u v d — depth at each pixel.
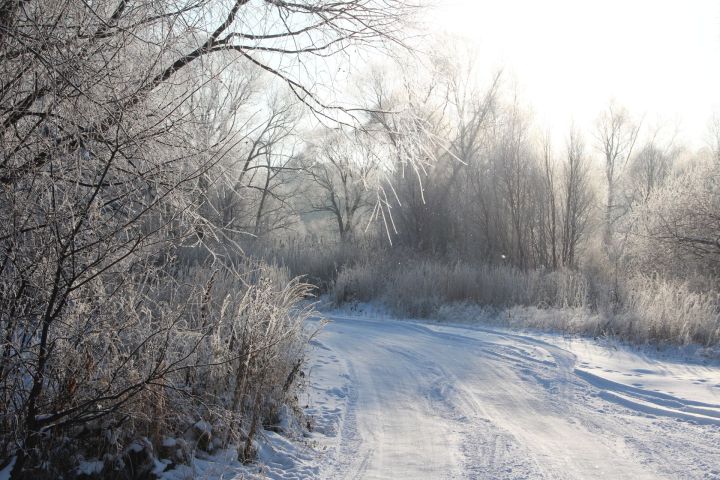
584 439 7.53
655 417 8.78
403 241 34.16
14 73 4.28
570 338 17.02
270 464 6.26
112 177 4.66
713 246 24.59
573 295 22.34
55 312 4.34
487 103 36.88
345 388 10.42
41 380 4.48
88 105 4.28
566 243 34.84
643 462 6.55
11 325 4.47
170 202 4.71
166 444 5.46
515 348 15.21
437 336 17.98
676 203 25.55
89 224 4.41
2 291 4.50
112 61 4.48
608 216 43.25
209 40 5.10
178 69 4.90
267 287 7.56
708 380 11.52
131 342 5.26
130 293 5.09
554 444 7.26
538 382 11.30
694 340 15.89
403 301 24.38
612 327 17.28
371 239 35.31
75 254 4.49
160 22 4.70
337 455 6.74
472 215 35.44
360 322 21.91
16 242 4.32
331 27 5.76
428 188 33.44
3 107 4.23
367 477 5.96
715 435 7.73
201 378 6.36
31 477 4.53
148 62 4.63
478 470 6.19
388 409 9.08
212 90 5.02
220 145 4.96
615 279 23.02
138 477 5.08
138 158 4.55
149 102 4.59
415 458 6.61
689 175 26.94
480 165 36.34
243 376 6.50
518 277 25.03
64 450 4.88
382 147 6.15
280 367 7.89
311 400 9.31
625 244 30.39
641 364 13.29
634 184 55.75
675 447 7.16
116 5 4.70
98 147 4.49
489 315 21.72
